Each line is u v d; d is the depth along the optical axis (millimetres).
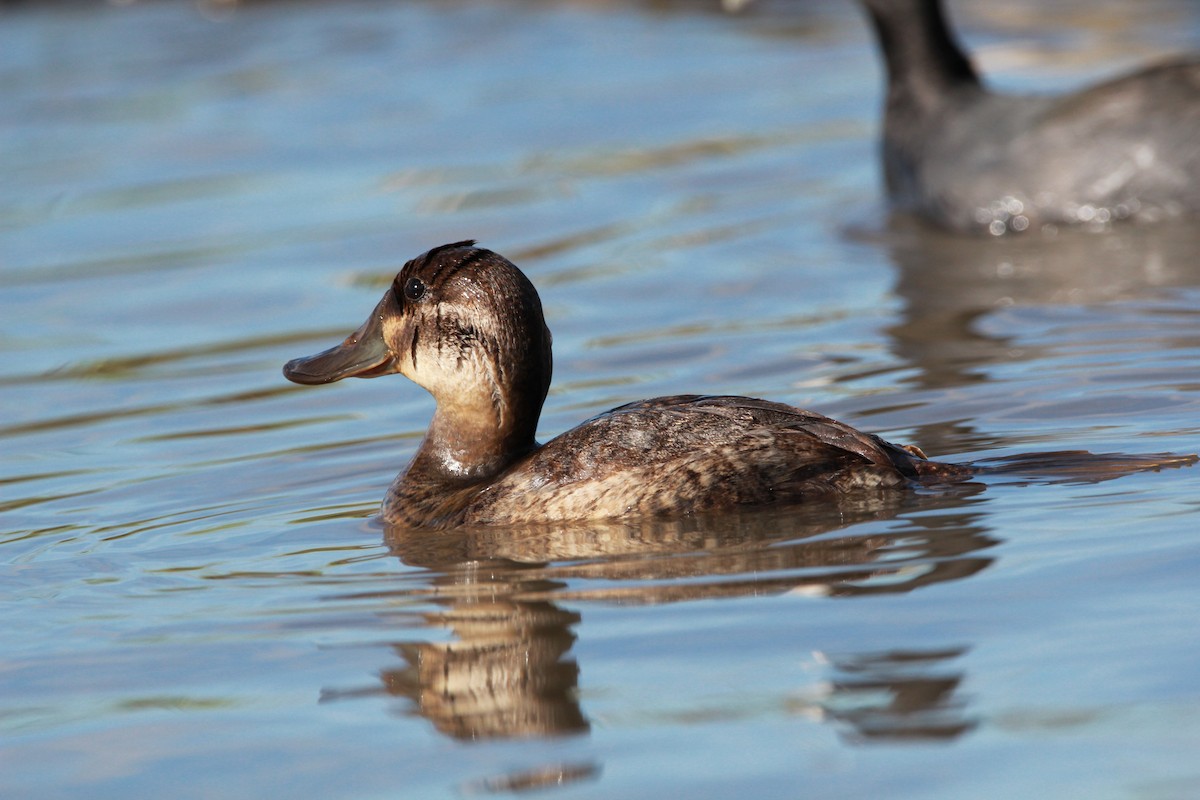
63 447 13648
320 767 6820
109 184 24719
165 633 8570
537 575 9000
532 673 7570
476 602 8648
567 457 10164
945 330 15211
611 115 27953
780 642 7637
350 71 32844
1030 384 12781
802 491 9805
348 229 21609
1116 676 6941
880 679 7117
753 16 36812
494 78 31672
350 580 9258
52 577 9773
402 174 24578
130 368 16328
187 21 38969
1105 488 9562
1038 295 16312
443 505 10430
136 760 7023
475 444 10789
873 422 12109
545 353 10828
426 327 10805
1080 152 19219
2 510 11664
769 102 28297
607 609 8328
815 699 6980
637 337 15945
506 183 23672
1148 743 6340
